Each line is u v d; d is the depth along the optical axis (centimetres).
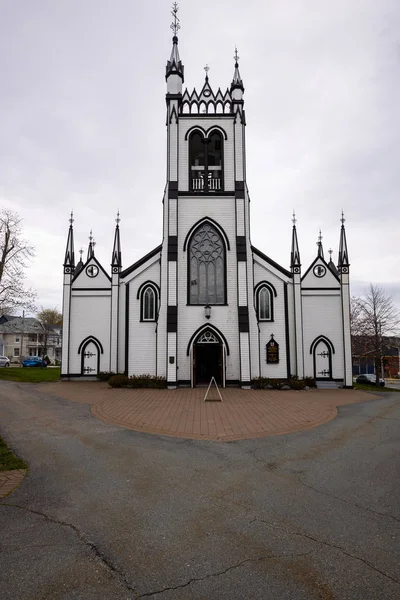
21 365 6250
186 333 2589
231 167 2769
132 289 2752
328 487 750
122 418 1462
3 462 901
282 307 2739
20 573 457
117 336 2812
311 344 2750
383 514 625
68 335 2847
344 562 480
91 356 2839
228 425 1349
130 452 1008
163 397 2044
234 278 2645
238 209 2692
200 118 2792
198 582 439
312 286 2792
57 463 904
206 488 747
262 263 2783
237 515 621
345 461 930
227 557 493
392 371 6325
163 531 565
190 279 2652
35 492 721
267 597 412
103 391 2275
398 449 1042
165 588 429
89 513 629
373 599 409
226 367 2570
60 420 1422
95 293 2873
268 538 544
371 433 1247
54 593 420
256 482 781
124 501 680
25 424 1350
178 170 2748
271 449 1046
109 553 503
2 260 3656
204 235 2705
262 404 1830
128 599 410
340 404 1934
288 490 735
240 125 2786
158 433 1234
